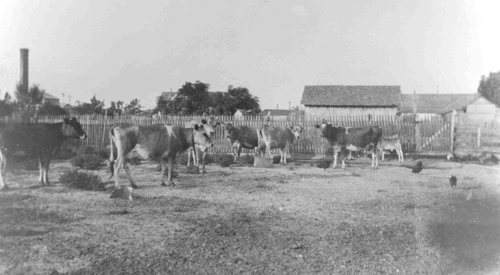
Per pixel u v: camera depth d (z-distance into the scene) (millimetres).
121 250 7195
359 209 10523
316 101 47969
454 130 27422
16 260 6637
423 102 54375
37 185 13375
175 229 8445
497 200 11352
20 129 12719
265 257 7133
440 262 6988
